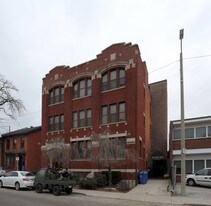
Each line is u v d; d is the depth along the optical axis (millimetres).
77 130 34531
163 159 41656
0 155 50969
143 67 35000
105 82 32406
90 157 29375
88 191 22984
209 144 29688
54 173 23266
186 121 31188
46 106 40062
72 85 36312
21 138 47188
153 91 46875
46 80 40719
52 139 35688
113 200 18484
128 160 26750
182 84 21438
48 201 17609
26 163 45156
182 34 21828
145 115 36312
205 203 17031
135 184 27016
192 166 30781
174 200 18266
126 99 29781
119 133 29828
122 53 30969
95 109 32438
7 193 22094
